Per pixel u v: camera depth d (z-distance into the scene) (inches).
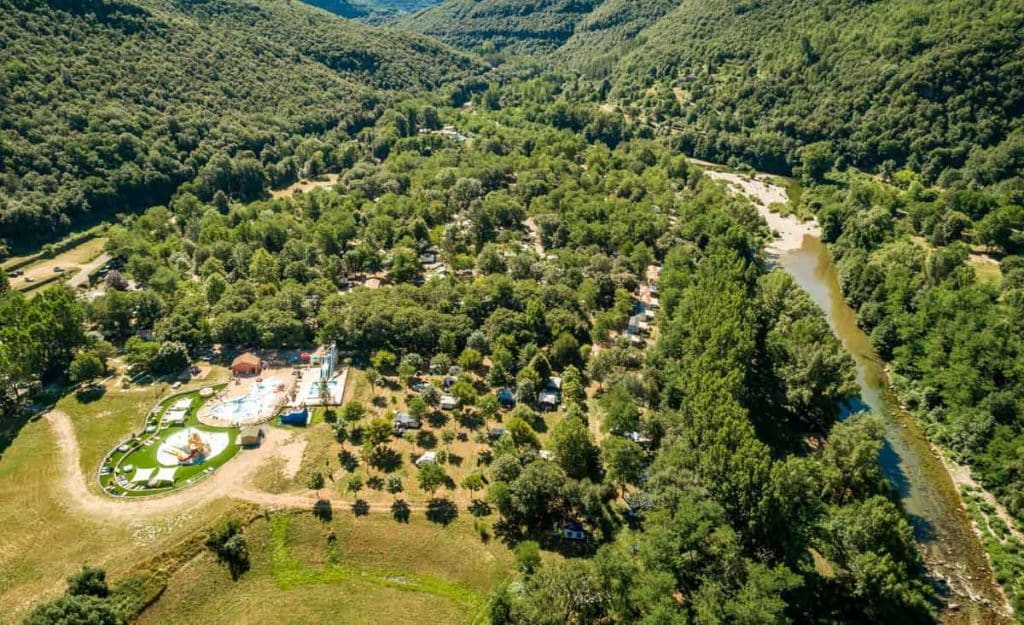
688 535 3518.7
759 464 3833.7
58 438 4648.1
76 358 5418.3
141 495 4101.9
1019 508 4293.8
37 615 3014.3
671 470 4072.3
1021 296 5999.0
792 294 6584.6
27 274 7234.3
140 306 6279.5
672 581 3230.8
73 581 3294.8
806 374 5216.5
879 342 6245.1
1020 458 4439.0
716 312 5551.2
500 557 3816.4
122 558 3609.7
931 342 5718.5
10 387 5083.7
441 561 3796.8
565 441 4370.1
